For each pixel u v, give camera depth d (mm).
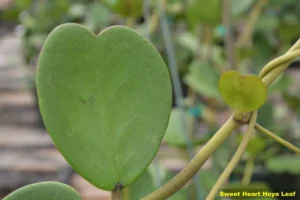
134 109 419
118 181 413
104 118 414
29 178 1778
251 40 1234
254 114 434
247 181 674
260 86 419
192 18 1087
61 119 402
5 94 2498
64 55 405
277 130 1081
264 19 1274
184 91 1452
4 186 1771
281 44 1363
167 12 1429
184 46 1430
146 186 626
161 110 419
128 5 872
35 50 2348
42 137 2078
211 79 992
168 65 1354
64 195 405
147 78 419
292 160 1019
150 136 418
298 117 1354
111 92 416
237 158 429
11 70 2771
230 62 901
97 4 1566
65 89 405
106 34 414
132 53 418
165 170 887
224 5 900
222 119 1296
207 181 894
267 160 1069
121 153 415
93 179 408
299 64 2346
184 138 843
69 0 2139
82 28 410
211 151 422
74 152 404
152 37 1352
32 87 2275
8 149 1977
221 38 1368
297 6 1359
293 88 1605
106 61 414
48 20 2244
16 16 2365
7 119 2250
